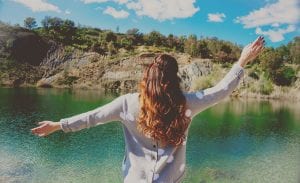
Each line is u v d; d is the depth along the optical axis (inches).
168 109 85.2
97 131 1576.0
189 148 1337.4
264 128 1924.2
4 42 3494.1
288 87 3344.0
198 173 952.9
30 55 3543.3
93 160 1067.9
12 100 2416.3
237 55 3656.5
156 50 3661.4
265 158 1214.3
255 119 2220.7
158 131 85.0
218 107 2642.7
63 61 3565.5
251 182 927.0
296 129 1946.4
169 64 88.3
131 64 3506.4
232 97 3223.4
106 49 3666.3
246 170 1024.9
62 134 1492.4
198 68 3499.0
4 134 1448.1
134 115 87.4
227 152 1269.7
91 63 3528.5
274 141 1581.0
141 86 88.0
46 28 3757.4
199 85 3422.7
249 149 1348.4
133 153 87.9
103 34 3846.0
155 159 86.4
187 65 3528.5
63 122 88.7
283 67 3393.2
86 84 3358.8
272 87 3302.2
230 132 1747.0
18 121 1747.0
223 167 1037.2
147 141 87.1
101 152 1184.2
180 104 86.3
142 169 86.7
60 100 2527.1
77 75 3457.2
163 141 85.4
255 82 3348.9
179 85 88.7
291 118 2352.4
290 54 3459.6
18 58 3499.0
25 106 2194.9
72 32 3823.8
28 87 3243.1
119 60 3545.8
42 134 89.1
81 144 1315.2
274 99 3257.9
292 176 991.6
